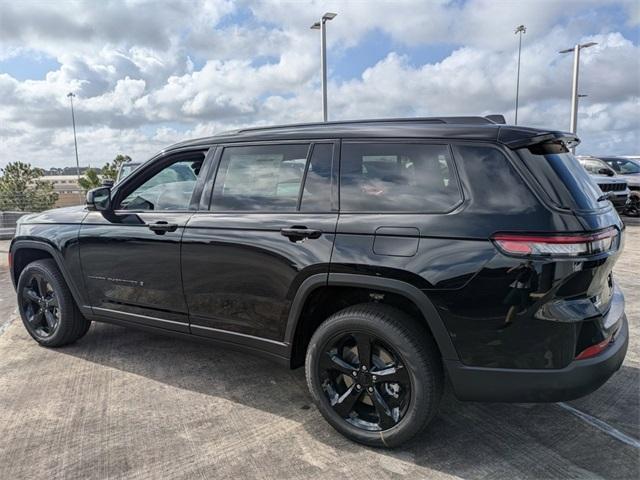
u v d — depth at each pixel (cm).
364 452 277
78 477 259
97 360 415
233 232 316
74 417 320
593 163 1405
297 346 308
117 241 374
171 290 352
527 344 238
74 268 407
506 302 237
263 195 317
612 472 255
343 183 289
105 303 396
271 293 304
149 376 382
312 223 288
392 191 274
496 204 244
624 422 302
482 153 254
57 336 433
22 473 262
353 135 292
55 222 424
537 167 246
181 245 339
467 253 243
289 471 261
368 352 275
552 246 230
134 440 292
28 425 311
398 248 259
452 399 337
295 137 312
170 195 363
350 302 301
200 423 311
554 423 303
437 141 267
